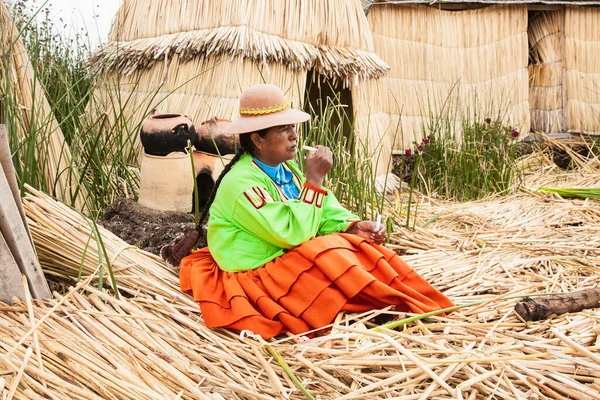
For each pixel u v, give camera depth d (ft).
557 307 9.57
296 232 9.52
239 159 10.13
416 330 9.15
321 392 7.79
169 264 10.80
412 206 17.60
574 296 9.80
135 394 7.27
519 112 24.70
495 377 7.80
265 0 17.16
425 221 15.89
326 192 9.74
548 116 25.62
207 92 16.93
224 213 9.90
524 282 11.49
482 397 7.61
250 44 16.43
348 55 18.30
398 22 22.13
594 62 25.58
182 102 17.24
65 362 7.61
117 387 7.31
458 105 23.25
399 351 8.15
